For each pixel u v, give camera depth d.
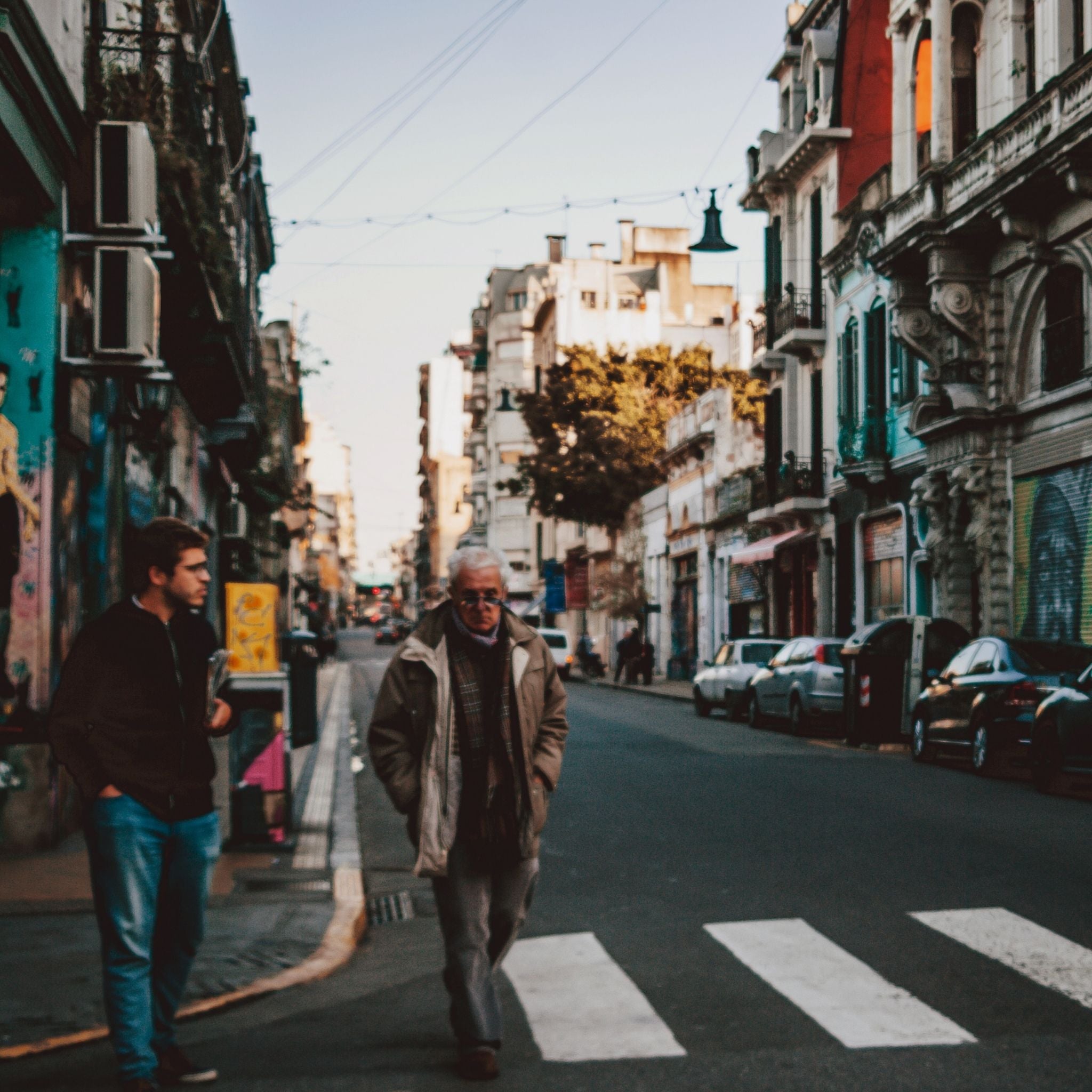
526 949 7.55
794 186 35.28
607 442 51.62
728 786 14.60
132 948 4.95
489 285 89.56
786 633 36.69
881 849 10.41
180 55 15.27
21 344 10.96
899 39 27.59
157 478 18.28
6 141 9.76
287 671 11.85
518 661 5.45
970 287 24.45
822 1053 5.47
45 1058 5.57
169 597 5.11
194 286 15.48
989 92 24.64
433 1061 5.48
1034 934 7.53
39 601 10.73
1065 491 22.06
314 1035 5.93
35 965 6.89
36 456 10.88
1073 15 22.23
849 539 31.30
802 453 34.59
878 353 29.73
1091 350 21.34
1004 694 15.45
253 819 10.80
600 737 21.45
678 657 48.69
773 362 35.50
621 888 9.24
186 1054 5.62
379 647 97.75
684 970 6.94
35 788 10.40
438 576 128.88
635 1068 5.32
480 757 5.37
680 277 76.62
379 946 7.96
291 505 40.00
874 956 7.14
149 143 11.51
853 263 30.91
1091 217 21.20
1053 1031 5.75
